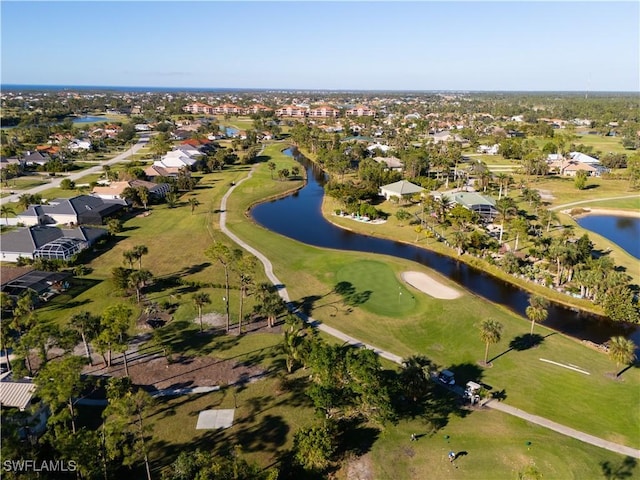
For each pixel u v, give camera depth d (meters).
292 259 98.44
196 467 37.41
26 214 117.56
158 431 47.88
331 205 146.88
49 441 40.16
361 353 49.41
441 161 185.00
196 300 69.00
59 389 38.81
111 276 86.94
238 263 74.94
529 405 53.59
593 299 80.56
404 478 42.72
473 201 132.62
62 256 93.12
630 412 52.72
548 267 93.62
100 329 55.78
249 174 189.25
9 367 56.94
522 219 117.62
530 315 66.06
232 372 58.59
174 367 59.44
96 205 126.31
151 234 113.44
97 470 38.31
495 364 61.78
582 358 63.78
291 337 59.09
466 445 46.97
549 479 42.84
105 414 38.28
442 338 68.19
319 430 43.31
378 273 91.12
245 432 47.97
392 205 144.88
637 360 63.62
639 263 98.12
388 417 44.91
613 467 44.56
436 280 89.31
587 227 127.31
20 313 58.88
